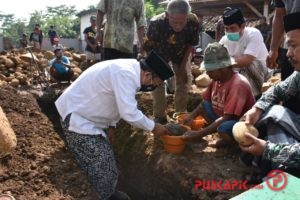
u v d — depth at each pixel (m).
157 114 4.94
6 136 4.27
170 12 4.07
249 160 3.39
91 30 10.13
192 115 4.22
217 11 15.92
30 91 7.38
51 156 4.43
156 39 4.48
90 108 3.21
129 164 4.63
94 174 3.24
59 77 8.48
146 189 4.26
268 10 12.65
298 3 3.50
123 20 5.49
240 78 3.72
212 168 3.70
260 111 3.21
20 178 3.87
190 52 4.74
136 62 3.20
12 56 10.20
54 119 6.41
